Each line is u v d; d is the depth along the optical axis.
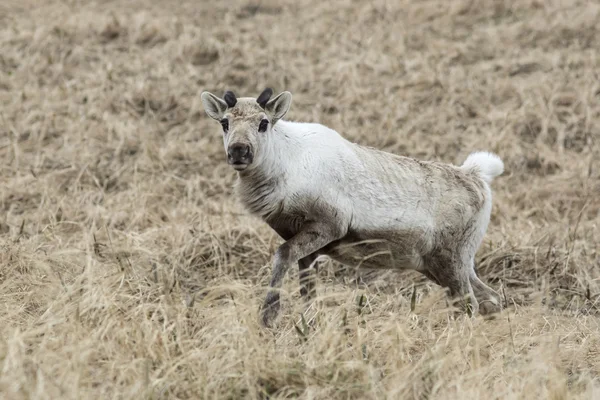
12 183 39.47
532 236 34.94
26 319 24.03
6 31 58.69
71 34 58.22
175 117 48.16
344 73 51.81
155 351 21.27
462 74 51.94
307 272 26.64
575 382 21.44
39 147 44.25
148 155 42.81
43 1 66.88
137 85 49.84
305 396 19.83
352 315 24.69
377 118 48.03
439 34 59.00
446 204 27.80
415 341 23.77
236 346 21.42
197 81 51.94
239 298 24.75
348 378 20.39
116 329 22.06
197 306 24.20
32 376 19.41
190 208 37.41
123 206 37.22
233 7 66.06
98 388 19.78
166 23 60.69
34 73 53.00
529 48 55.81
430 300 24.86
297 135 26.30
